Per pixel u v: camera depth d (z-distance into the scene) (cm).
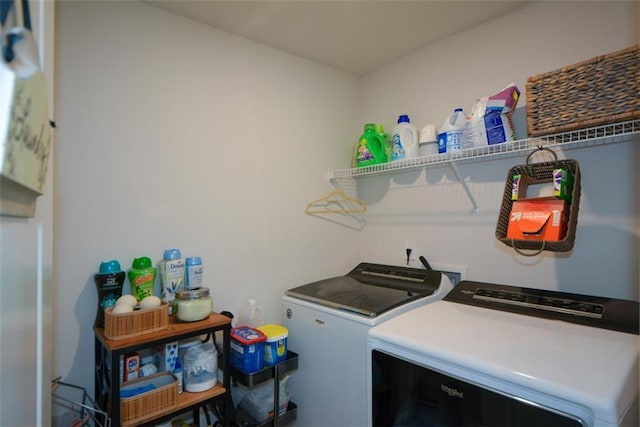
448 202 198
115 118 147
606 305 126
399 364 116
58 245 133
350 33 190
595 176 146
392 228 228
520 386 88
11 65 39
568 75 124
